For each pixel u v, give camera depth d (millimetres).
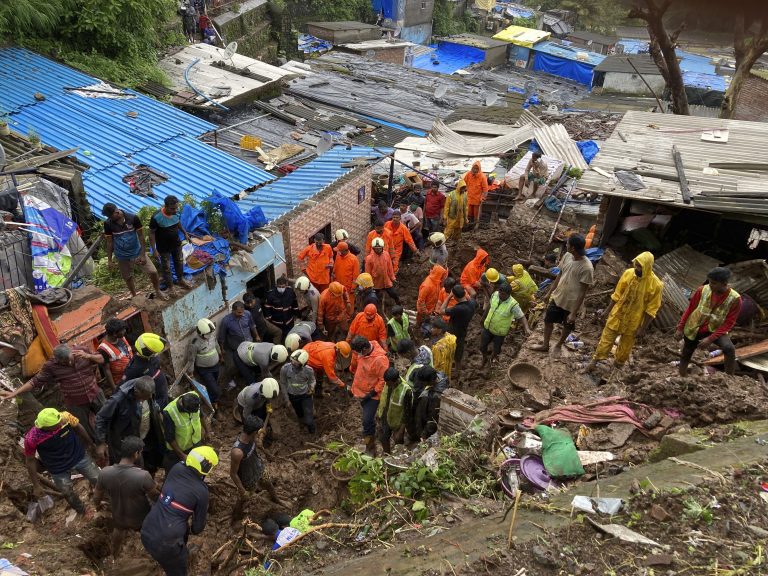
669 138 13133
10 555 5848
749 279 9414
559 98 27031
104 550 6508
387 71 24984
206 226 10227
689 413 6703
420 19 37250
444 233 14531
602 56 34688
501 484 6012
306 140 16641
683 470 5301
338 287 10516
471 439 6461
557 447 6152
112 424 6621
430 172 16250
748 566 4211
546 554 4461
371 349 8141
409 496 5973
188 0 23250
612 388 7777
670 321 9391
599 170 11688
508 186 15484
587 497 5062
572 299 8273
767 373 7848
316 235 11328
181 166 13633
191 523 5727
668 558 4312
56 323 8195
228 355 9680
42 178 10438
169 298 9211
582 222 14062
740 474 5113
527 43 35750
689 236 12727
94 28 17266
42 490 6609
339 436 9195
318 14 32406
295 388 8797
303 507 7668
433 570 4516
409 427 7828
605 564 4371
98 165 12953
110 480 5785
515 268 10656
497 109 21234
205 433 8609
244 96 18109
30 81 15523
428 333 11539
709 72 29859
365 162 14250
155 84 17703
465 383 9992
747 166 11547
